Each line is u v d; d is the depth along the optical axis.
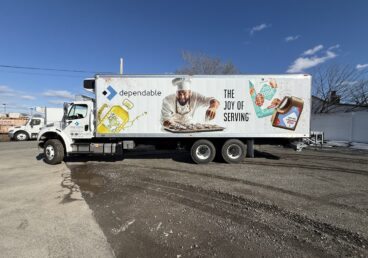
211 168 9.39
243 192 6.28
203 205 5.41
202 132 10.33
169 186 6.89
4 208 5.33
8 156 12.98
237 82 10.21
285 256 3.45
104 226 4.43
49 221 4.65
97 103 10.29
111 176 8.16
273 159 11.56
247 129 10.29
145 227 4.37
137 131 10.33
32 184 7.27
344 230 4.21
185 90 10.23
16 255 3.51
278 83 10.22
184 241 3.88
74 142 10.82
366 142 20.58
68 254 3.53
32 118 25.84
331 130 23.98
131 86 10.26
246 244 3.78
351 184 7.08
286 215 4.84
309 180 7.52
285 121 10.26
